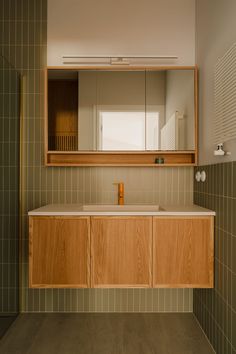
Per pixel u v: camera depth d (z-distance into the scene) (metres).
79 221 2.21
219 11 2.08
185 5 2.75
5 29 2.75
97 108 2.68
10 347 2.14
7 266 2.44
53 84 2.69
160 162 2.70
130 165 2.66
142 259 2.20
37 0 2.74
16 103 2.64
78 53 2.76
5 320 2.35
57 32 2.76
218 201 2.09
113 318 2.61
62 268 2.21
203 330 2.39
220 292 2.02
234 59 1.73
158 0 2.74
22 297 2.74
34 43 2.75
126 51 2.76
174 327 2.45
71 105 2.68
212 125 2.24
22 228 2.75
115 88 2.68
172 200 2.75
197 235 2.19
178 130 2.66
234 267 1.78
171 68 2.67
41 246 2.21
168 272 2.20
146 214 2.19
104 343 2.20
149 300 2.74
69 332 2.36
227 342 1.87
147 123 2.67
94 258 2.20
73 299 2.74
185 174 2.75
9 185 2.49
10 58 2.75
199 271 2.18
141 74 2.68
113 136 2.67
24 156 2.75
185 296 2.74
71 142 2.68
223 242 1.98
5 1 2.75
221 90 1.96
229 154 1.88
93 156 2.76
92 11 2.75
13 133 2.58
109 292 2.74
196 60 2.70
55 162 2.76
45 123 2.67
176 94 2.66
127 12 2.75
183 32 2.75
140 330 2.39
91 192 2.77
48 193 2.76
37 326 2.46
